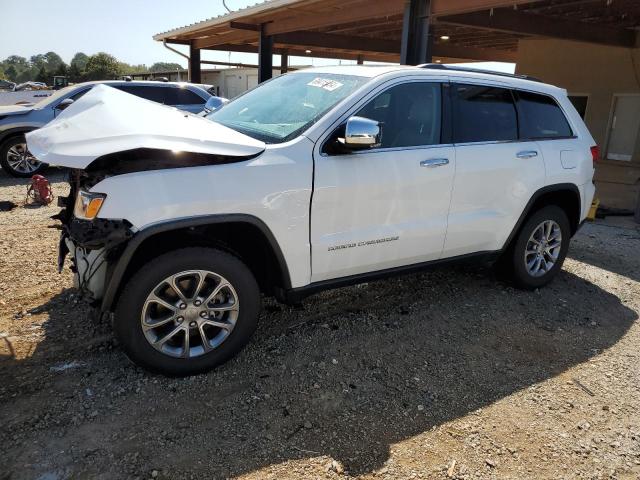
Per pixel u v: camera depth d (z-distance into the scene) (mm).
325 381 3289
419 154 3805
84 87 10320
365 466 2623
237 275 3227
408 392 3238
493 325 4191
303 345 3699
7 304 4074
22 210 7324
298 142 3354
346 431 2859
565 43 15508
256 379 3264
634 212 8578
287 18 12500
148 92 10867
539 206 4844
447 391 3277
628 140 14555
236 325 3301
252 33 14344
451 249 4160
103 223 2811
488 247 4434
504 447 2818
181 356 3170
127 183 2863
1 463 2488
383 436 2844
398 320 4168
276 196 3199
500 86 4422
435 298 4621
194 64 17875
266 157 3223
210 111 4906
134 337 3020
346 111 3525
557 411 3146
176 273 3051
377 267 3807
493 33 14789
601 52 14656
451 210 4047
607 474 2672
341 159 3447
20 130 9742
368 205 3584
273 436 2779
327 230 3459
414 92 3891
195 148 2975
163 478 2459
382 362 3551
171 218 2924
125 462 2537
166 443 2676
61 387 3068
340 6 10344
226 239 3443
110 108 3334
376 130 3248
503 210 4371
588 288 5125
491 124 4309
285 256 3336
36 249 5422
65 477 2430
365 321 4113
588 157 4969
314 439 2781
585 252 6328
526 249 4750
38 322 3801
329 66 4359
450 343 3865
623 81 14258
